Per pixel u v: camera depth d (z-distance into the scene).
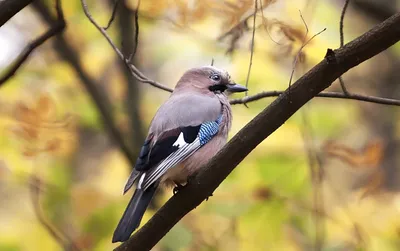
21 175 11.75
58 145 10.71
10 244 12.09
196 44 14.47
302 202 11.48
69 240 11.36
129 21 12.52
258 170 11.84
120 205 11.84
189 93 9.26
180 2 10.84
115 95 13.57
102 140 14.70
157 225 7.78
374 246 11.20
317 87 7.23
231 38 10.23
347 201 11.52
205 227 11.28
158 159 8.17
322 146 11.94
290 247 11.44
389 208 11.29
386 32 6.98
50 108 10.63
